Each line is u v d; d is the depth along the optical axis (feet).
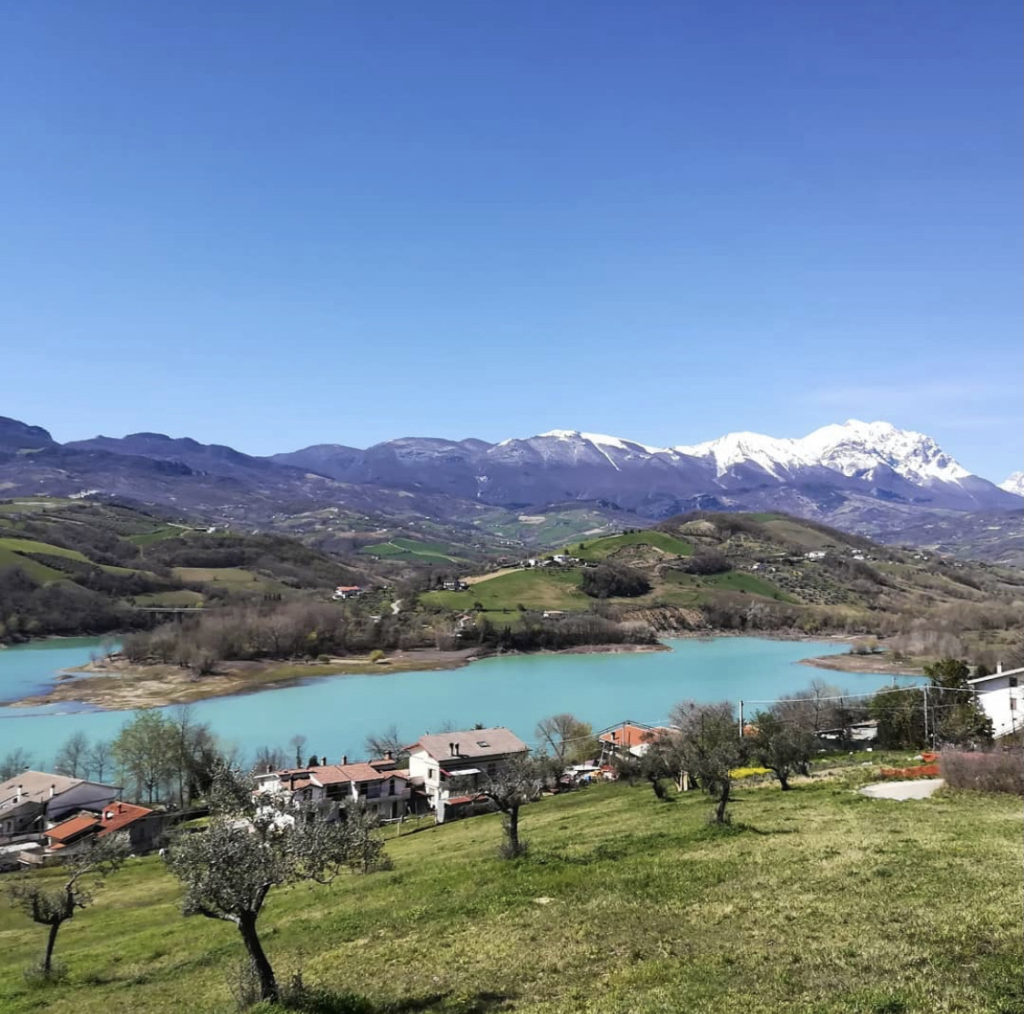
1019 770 139.95
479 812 266.36
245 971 71.31
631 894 86.38
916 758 211.82
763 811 139.03
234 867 65.98
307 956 84.74
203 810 291.17
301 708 492.13
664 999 55.77
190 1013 74.54
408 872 128.88
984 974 52.95
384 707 492.54
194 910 66.95
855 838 102.63
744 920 72.28
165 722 335.67
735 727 245.65
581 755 336.29
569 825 166.09
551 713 466.29
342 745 401.70
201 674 590.96
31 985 101.76
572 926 77.61
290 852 68.28
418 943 80.64
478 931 81.00
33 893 109.60
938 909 68.13
